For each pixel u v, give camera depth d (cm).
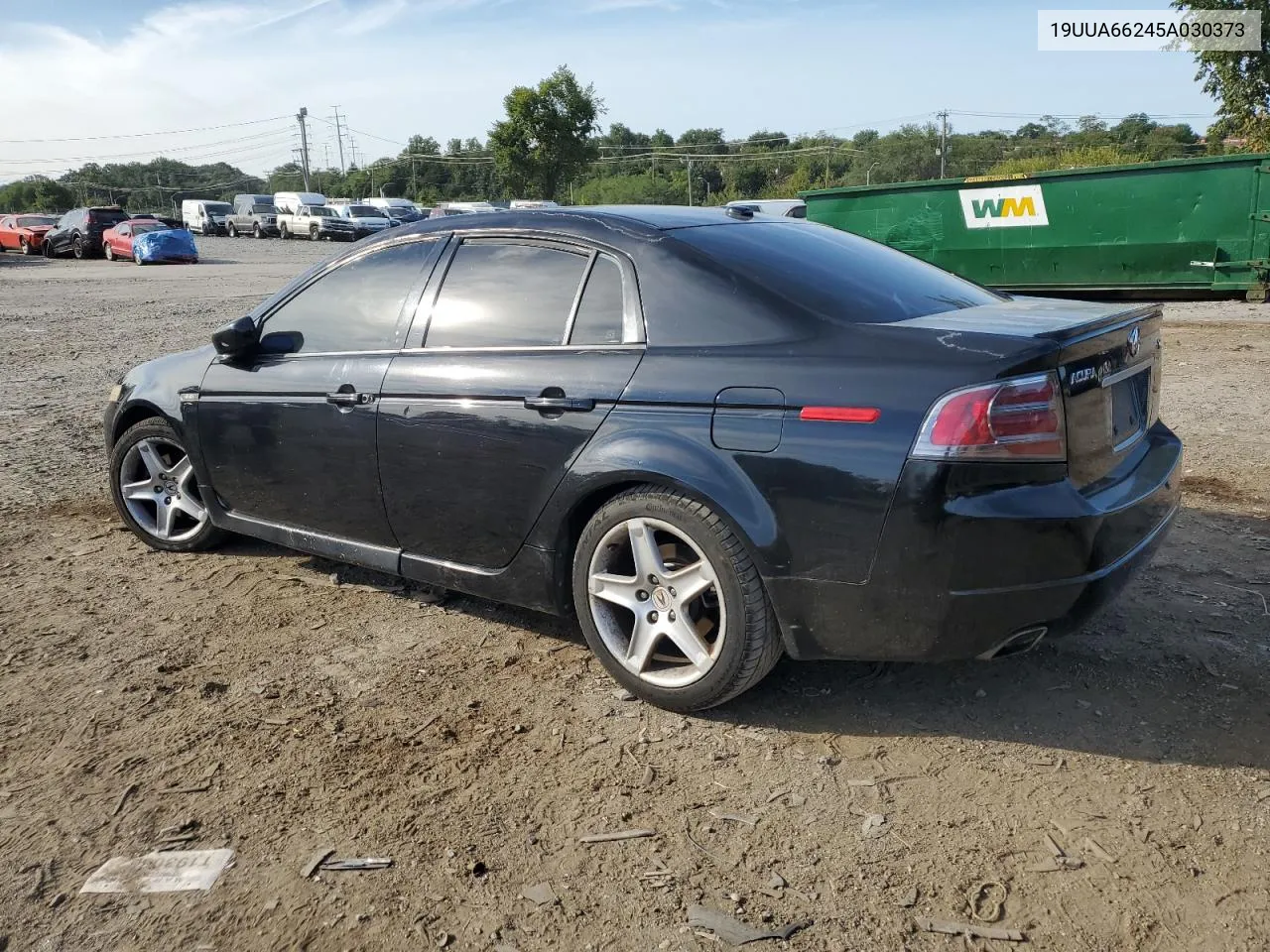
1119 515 300
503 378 361
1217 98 2527
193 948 238
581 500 344
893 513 285
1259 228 1351
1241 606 400
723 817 281
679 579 326
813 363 304
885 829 274
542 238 373
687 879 257
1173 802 280
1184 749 305
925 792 289
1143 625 387
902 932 236
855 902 246
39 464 695
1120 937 232
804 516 298
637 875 259
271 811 290
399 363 394
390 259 417
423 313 397
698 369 321
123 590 461
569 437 342
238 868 266
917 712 333
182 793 299
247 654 393
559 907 248
